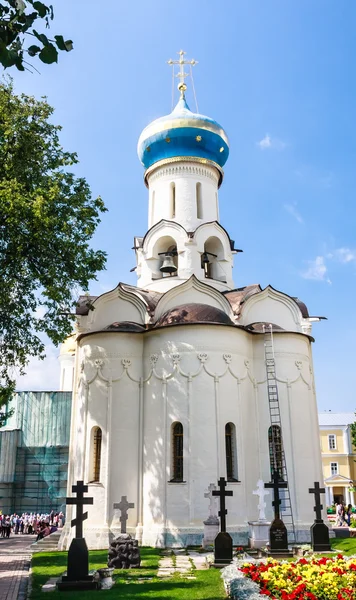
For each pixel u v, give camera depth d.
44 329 20.14
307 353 24.81
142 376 23.17
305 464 22.66
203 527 20.06
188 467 20.78
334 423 60.53
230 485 20.94
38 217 16.94
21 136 18.70
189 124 29.16
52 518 36.97
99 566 16.05
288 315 25.88
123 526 18.17
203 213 29.28
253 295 25.42
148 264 28.25
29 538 32.12
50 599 11.27
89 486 21.77
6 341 20.16
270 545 17.19
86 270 19.61
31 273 19.30
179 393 21.72
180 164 29.67
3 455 40.81
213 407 21.48
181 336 22.36
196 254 27.72
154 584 12.78
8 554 21.69
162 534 20.20
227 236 29.22
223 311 24.47
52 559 18.22
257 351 24.12
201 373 21.84
